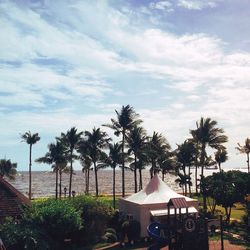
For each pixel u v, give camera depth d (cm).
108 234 3534
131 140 6675
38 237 2769
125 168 6906
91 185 18625
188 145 7831
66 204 3178
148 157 6894
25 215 2992
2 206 3094
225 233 3856
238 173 4519
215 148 6794
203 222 3039
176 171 7975
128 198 4312
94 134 7106
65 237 3167
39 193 12912
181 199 3266
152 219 3809
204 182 4766
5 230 2742
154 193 4144
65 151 7356
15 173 8862
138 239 3653
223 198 4238
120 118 6556
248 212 4047
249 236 3678
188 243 2964
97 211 3409
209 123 6712
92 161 7194
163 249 3347
